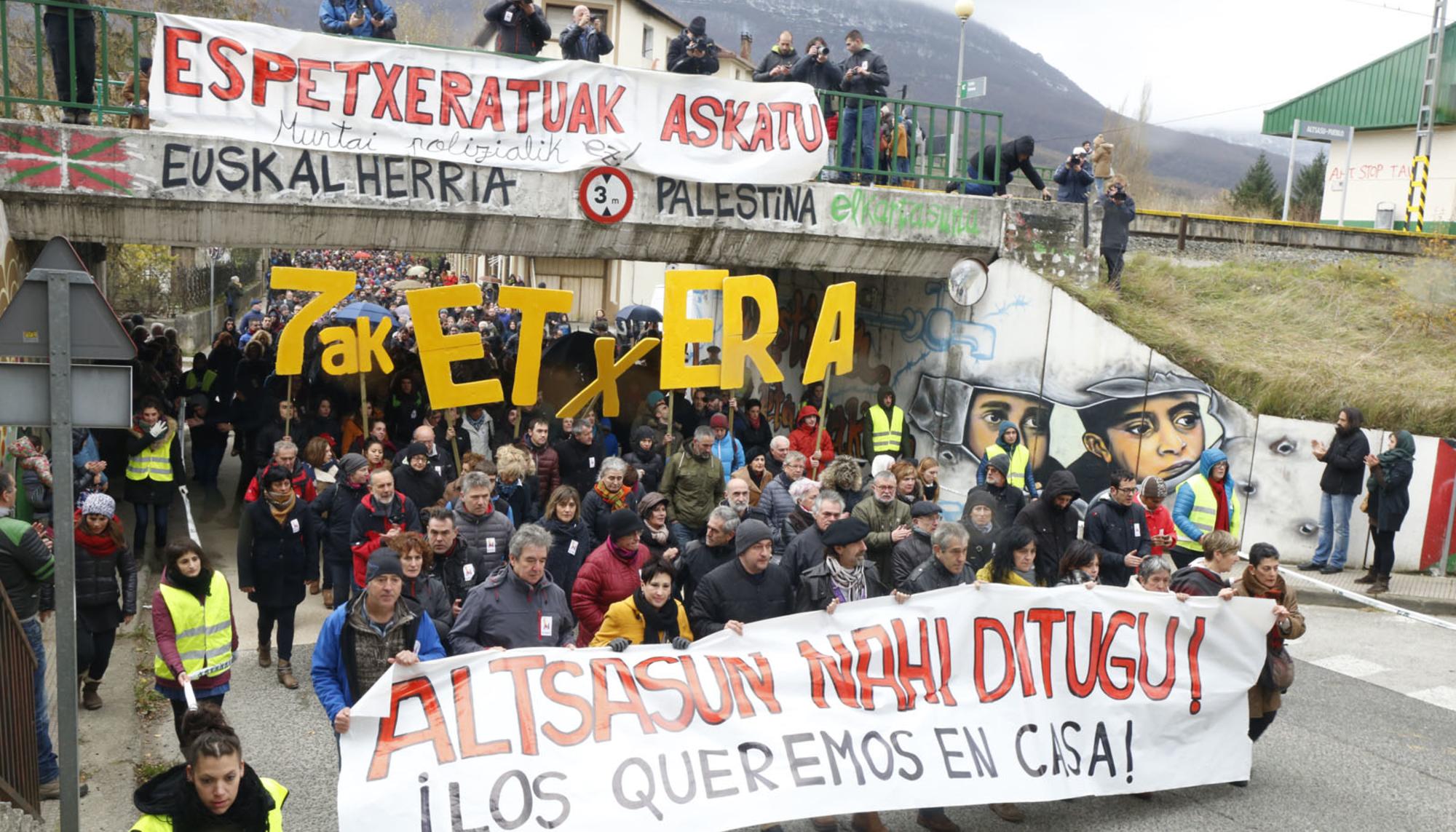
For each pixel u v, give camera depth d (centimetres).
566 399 1694
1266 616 765
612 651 621
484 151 1231
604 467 971
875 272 1510
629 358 1266
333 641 599
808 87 1380
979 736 682
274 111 1145
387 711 568
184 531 1362
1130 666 736
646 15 4222
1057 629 721
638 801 587
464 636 650
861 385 1778
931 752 665
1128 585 885
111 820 672
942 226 1491
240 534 889
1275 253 2106
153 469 1203
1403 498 1285
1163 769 732
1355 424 1340
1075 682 722
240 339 2248
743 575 701
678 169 1320
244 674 924
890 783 647
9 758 593
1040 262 1547
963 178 1542
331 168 1172
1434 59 2580
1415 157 2631
